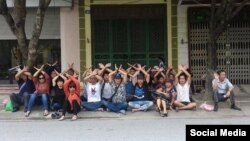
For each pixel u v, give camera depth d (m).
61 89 13.12
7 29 18.09
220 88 13.35
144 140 9.60
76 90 12.74
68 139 9.88
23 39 13.52
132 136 10.08
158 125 11.45
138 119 12.55
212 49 14.35
